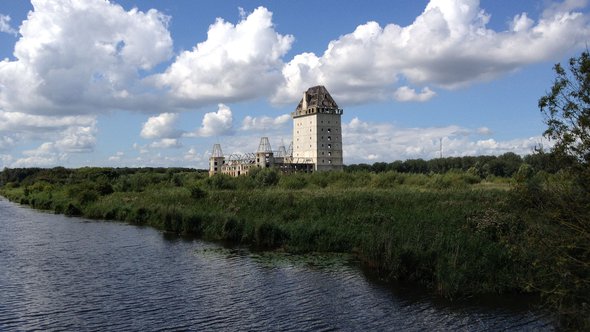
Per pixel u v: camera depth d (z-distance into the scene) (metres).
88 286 24.61
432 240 26.22
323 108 193.12
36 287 24.41
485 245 24.66
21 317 19.72
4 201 116.81
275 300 21.81
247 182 85.56
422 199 42.41
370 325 18.38
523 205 14.30
